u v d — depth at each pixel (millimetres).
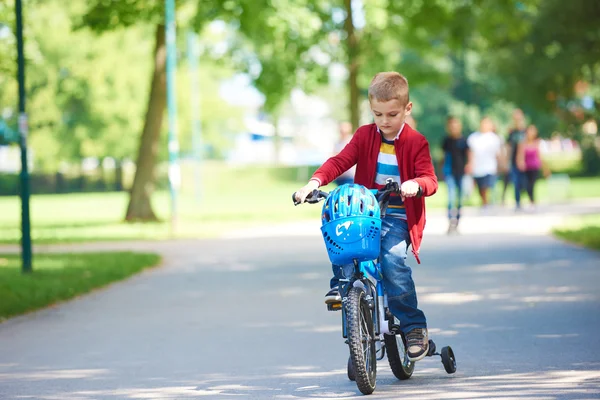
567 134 156875
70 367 21234
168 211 95625
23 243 39969
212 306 30609
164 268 42938
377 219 16703
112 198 147875
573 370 19016
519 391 17203
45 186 178625
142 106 160000
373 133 17781
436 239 51594
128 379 19734
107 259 45344
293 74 84250
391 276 17609
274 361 21281
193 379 19531
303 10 74875
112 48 153125
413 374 19422
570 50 115812
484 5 81000
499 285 33094
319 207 95188
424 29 81688
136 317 28656
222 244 54875
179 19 74438
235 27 78250
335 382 18797
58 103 154125
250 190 166250
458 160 54438
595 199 91125
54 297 32562
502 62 121688
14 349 23719
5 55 48031
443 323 25578
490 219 65312
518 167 71375
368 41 82812
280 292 33625
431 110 190750
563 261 39781
